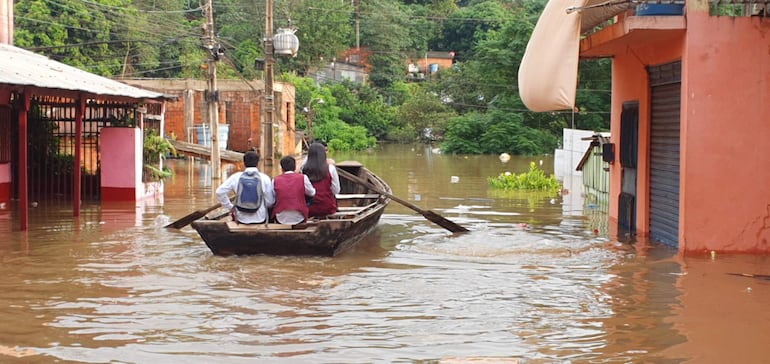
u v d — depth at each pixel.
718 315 7.62
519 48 51.59
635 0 10.38
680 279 9.21
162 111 22.14
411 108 61.69
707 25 10.36
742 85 10.41
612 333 7.05
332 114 55.88
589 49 12.72
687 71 10.40
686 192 10.51
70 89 13.45
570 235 12.84
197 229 10.53
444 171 30.41
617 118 14.16
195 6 62.75
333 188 11.83
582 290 8.76
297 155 42.16
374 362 6.28
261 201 11.03
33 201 17.69
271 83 27.92
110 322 7.45
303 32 63.81
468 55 78.62
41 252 11.12
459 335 7.04
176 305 8.11
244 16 61.22
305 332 7.13
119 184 18.06
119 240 12.21
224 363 6.25
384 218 15.37
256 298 8.41
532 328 7.25
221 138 34.94
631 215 13.19
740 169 10.47
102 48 40.81
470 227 13.95
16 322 7.43
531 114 51.03
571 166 25.97
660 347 6.62
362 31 73.69
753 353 6.44
